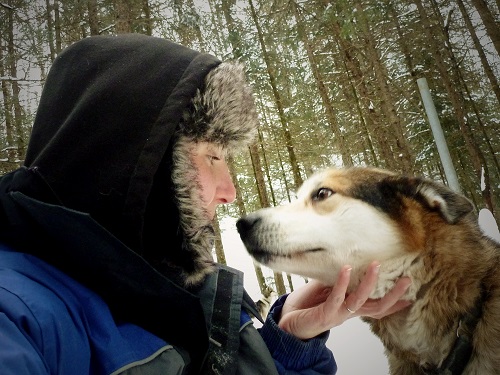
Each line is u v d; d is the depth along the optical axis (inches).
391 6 84.2
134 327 8.6
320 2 85.7
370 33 82.0
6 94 79.8
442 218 15.5
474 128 109.3
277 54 88.6
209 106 10.7
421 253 15.6
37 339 6.2
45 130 9.5
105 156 8.8
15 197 7.9
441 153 45.4
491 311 14.1
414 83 100.2
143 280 8.5
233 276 13.5
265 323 13.8
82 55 10.1
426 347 15.7
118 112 9.1
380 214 16.2
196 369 9.4
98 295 8.2
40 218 7.9
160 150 9.0
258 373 11.1
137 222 8.8
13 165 71.3
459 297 14.8
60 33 85.7
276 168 126.6
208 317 11.4
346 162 86.6
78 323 7.2
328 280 16.7
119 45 10.2
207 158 11.6
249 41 83.7
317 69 87.8
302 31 84.4
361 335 42.2
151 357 8.1
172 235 10.0
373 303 15.3
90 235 8.0
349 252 16.1
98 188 8.7
